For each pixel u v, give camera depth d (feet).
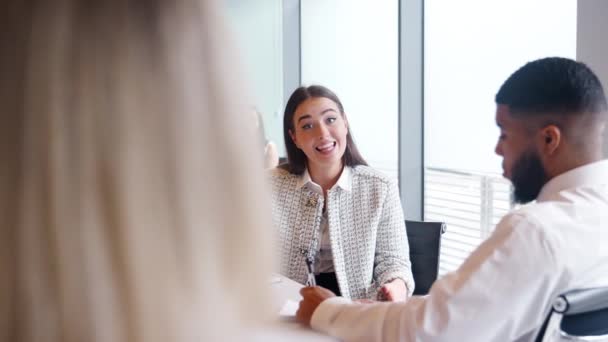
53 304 1.20
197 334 1.28
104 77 1.23
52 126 1.20
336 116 6.63
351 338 3.97
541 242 3.24
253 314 1.37
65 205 1.19
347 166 6.88
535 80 3.53
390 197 6.73
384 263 6.59
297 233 6.70
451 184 11.83
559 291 3.27
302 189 6.75
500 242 3.34
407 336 3.57
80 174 1.20
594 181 3.53
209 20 1.34
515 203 3.89
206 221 1.28
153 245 1.23
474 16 10.87
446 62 11.66
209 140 1.29
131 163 1.21
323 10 15.42
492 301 3.29
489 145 10.76
